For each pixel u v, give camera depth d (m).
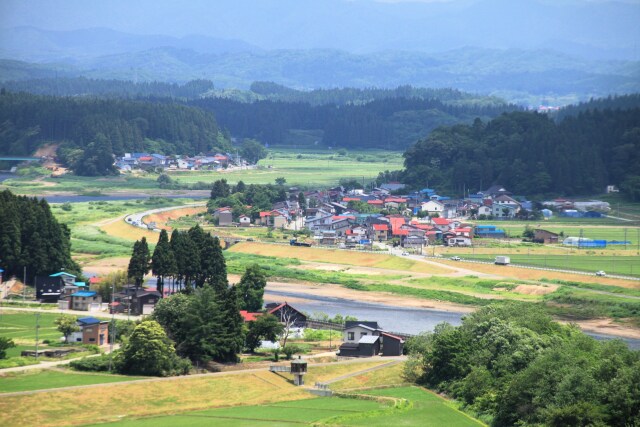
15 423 156.25
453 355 185.75
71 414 162.38
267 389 183.75
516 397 157.88
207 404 172.75
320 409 169.25
